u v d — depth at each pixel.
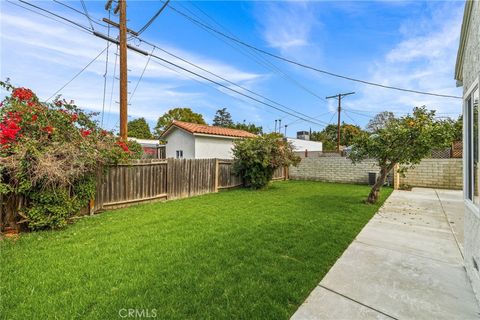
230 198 8.05
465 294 2.57
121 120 8.19
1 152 4.12
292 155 10.17
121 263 3.17
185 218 5.41
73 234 4.33
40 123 4.62
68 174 4.63
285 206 6.69
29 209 4.43
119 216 5.62
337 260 3.38
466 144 3.23
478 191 2.52
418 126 6.12
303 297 2.48
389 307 2.34
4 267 3.04
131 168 6.84
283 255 3.46
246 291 2.54
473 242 2.73
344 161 12.85
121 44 8.20
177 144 15.22
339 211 6.10
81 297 2.43
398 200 7.79
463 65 3.42
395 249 3.79
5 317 2.12
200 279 2.78
